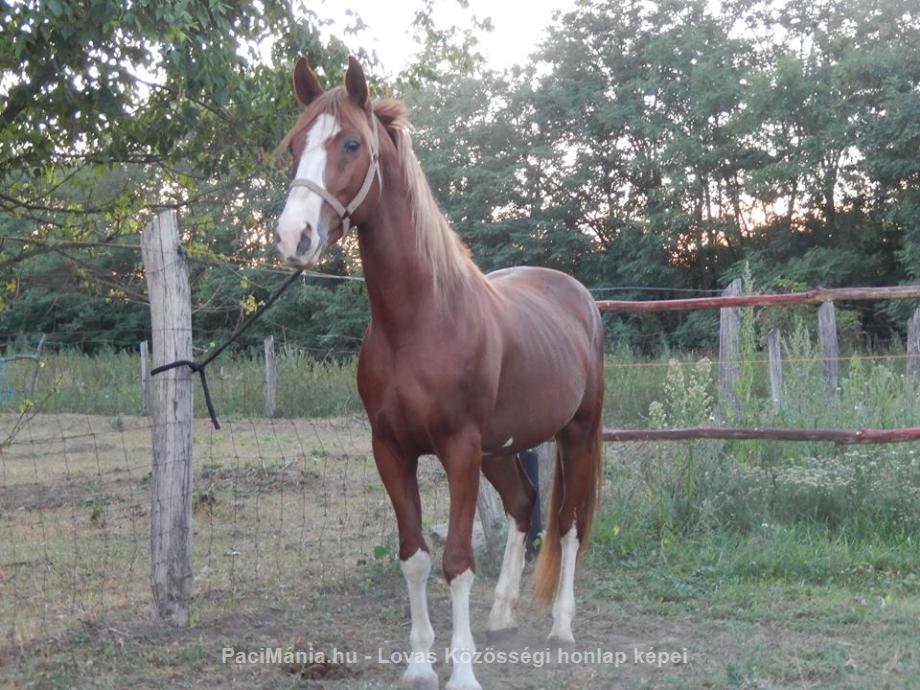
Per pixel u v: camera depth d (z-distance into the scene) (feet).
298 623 15.96
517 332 13.88
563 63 87.56
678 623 15.90
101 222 27.89
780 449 22.91
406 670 13.03
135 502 27.48
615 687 13.08
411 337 12.30
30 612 16.39
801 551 18.66
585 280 84.02
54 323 79.05
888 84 61.67
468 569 12.60
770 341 31.07
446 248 12.67
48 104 21.89
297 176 11.45
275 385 51.39
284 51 24.22
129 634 14.98
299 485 29.63
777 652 14.11
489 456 14.52
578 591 17.70
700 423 22.12
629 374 44.21
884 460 20.90
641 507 20.89
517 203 87.40
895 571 18.29
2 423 45.37
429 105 88.99
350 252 64.64
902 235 70.85
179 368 15.29
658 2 84.38
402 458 12.89
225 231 31.86
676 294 80.43
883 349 58.75
